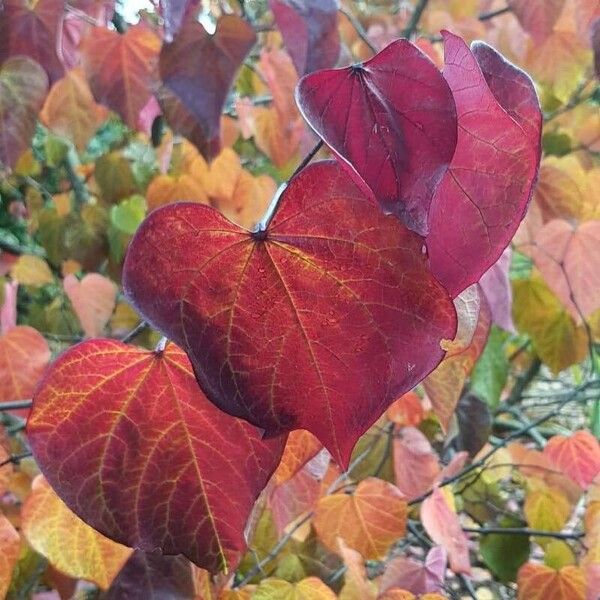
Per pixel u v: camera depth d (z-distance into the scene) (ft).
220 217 0.86
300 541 2.07
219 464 1.00
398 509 1.86
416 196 0.83
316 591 1.62
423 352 0.87
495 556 2.69
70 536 1.28
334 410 0.89
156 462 1.00
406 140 0.84
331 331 0.88
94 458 1.00
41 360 1.80
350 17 2.30
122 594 1.26
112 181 2.96
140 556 1.27
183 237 0.87
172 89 1.60
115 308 3.04
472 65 0.85
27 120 1.83
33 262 3.23
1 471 1.44
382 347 0.88
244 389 0.88
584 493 2.54
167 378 0.98
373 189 0.83
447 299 0.85
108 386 0.98
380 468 2.30
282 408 0.89
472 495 3.00
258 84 3.08
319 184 0.85
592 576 1.94
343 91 0.85
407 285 0.86
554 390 5.13
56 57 1.90
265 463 0.99
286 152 2.48
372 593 1.76
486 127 0.87
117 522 1.01
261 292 0.88
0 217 4.42
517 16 2.16
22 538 1.60
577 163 2.48
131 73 2.00
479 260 0.90
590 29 1.94
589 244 2.13
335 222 0.86
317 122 0.81
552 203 2.36
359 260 0.86
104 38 1.96
